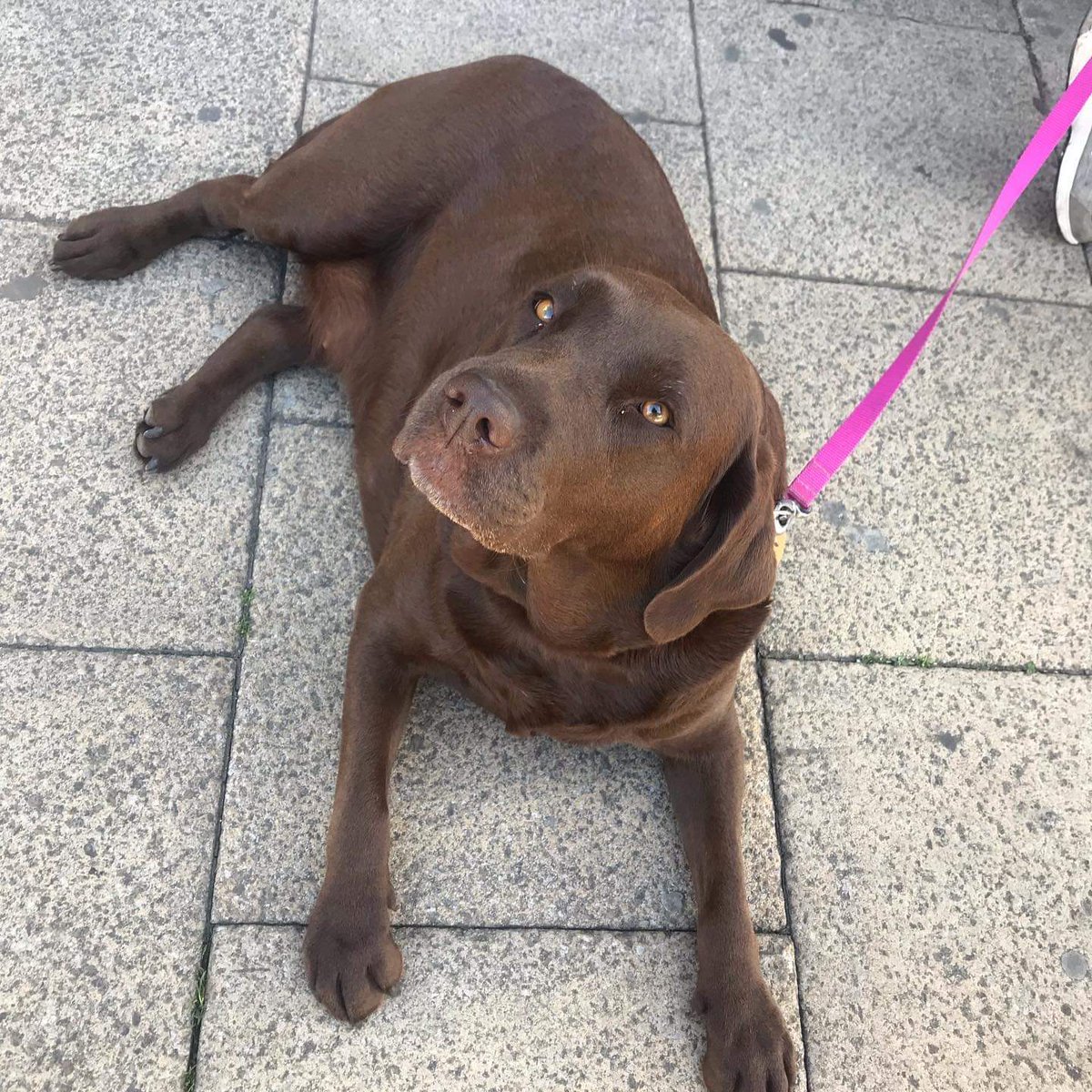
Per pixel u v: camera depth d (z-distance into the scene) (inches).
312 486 35.4
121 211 36.4
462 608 28.5
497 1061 28.7
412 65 43.8
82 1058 27.2
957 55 50.4
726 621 28.3
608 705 29.0
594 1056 29.2
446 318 32.3
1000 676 37.2
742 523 24.7
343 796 28.9
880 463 40.2
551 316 24.9
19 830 29.3
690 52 47.3
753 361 41.0
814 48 48.8
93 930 28.5
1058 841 34.9
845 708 35.7
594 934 30.8
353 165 34.1
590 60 45.9
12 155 38.5
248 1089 27.5
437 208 34.2
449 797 31.9
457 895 30.6
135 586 32.9
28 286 36.4
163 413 33.6
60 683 31.2
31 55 40.6
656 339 23.1
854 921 32.6
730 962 29.4
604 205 32.7
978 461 41.0
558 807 32.4
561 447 22.6
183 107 40.7
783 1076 28.4
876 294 43.6
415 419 23.1
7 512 33.1
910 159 47.1
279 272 38.4
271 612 33.3
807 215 44.6
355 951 27.6
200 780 30.8
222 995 28.3
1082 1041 32.2
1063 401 42.9
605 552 25.2
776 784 34.1
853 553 38.3
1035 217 46.9
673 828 32.7
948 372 42.5
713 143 45.3
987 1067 31.3
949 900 33.4
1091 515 40.8
